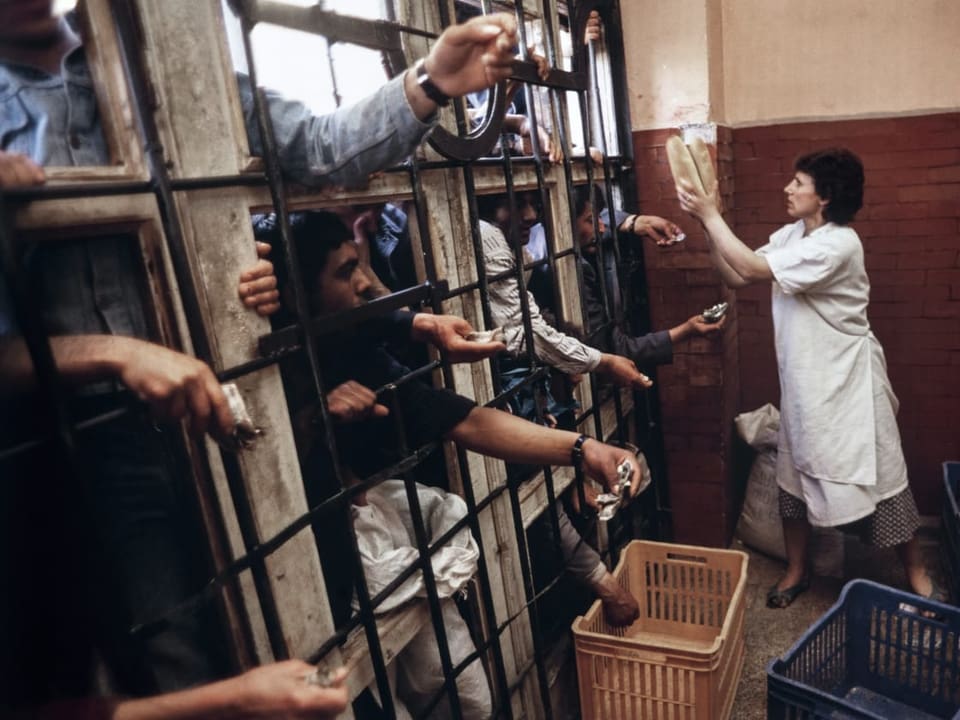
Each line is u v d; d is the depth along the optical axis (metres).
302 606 1.17
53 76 0.90
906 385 3.11
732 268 2.47
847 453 2.44
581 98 2.21
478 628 1.76
